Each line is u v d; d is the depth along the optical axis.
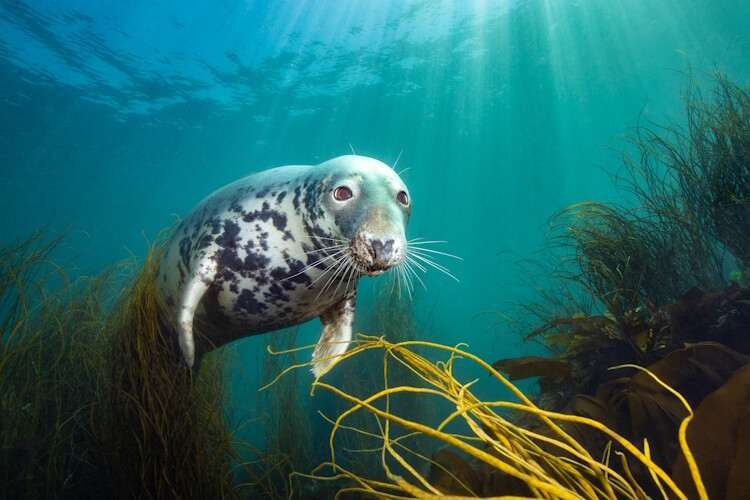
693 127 1.17
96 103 7.32
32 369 1.08
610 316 1.08
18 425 0.97
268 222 0.95
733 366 0.73
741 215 1.04
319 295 0.99
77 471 1.02
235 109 7.85
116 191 11.95
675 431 0.67
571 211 1.24
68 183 10.85
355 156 0.96
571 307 1.26
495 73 6.82
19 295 0.98
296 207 0.94
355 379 2.02
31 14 5.41
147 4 5.56
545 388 1.05
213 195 1.08
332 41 6.28
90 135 8.21
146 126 8.16
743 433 0.51
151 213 15.16
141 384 0.95
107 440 0.94
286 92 7.38
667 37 5.59
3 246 1.08
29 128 7.64
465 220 17.55
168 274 1.07
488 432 0.71
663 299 1.08
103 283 1.47
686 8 5.07
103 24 5.75
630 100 7.20
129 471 0.90
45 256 1.15
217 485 0.92
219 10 5.75
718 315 0.89
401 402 1.87
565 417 0.34
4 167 9.13
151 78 6.86
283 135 8.92
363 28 6.05
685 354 0.76
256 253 0.94
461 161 10.52
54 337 1.19
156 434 0.91
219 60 6.60
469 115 8.13
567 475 0.40
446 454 0.73
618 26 5.53
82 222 15.27
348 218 0.84
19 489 0.91
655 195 1.19
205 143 9.00
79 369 1.16
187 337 0.86
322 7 5.73
